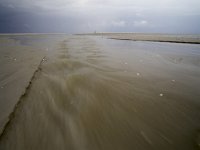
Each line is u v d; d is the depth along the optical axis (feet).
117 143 9.35
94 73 21.89
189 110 13.23
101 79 19.48
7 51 44.19
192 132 10.46
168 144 9.37
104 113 12.30
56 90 16.19
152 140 9.66
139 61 32.45
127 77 20.98
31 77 20.63
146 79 20.59
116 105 13.53
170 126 11.03
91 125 10.82
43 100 14.15
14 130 10.17
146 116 12.13
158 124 11.21
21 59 32.68
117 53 42.52
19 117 11.59
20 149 8.75
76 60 30.48
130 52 45.24
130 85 18.15
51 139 9.45
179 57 38.96
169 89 17.51
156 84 18.92
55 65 26.68
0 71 23.70
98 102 13.89
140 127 10.83
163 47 61.26
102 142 9.37
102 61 30.63
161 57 38.24
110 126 10.81
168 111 12.94
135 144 9.32
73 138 9.58
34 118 11.44
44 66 26.23
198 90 17.51
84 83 17.93
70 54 38.65
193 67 28.84
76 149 8.81
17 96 15.11
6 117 11.65
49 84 17.84
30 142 9.20
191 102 14.57
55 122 11.01
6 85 18.04
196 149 9.00
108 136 9.87
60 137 9.62
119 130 10.44
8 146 8.93
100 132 10.18
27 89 16.63
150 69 26.14
